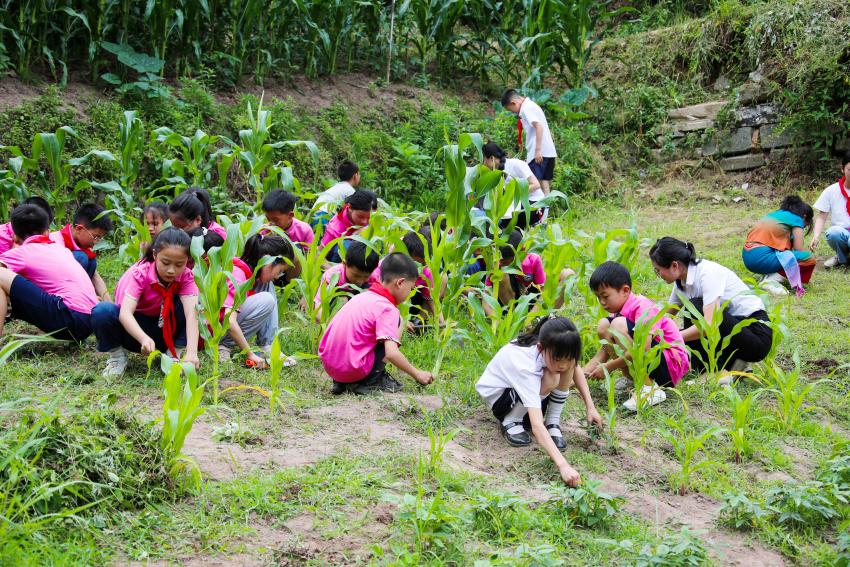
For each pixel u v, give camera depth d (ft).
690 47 40.73
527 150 33.78
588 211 36.32
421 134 36.73
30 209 18.10
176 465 11.82
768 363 18.02
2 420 12.51
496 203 19.39
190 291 16.60
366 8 39.17
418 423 15.23
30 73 29.68
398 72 40.57
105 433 11.76
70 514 10.07
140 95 30.19
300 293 22.93
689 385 18.10
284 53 36.27
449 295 18.99
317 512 11.62
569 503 12.32
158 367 17.07
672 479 13.85
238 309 17.47
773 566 11.76
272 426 14.51
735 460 15.10
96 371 16.67
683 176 38.32
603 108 41.04
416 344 19.52
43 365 16.63
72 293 17.22
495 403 14.89
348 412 15.48
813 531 12.70
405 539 11.16
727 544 12.19
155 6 30.83
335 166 33.63
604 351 17.56
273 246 18.60
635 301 17.02
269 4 34.37
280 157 31.96
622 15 48.42
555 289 19.17
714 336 17.51
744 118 37.40
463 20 42.19
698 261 18.37
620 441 15.43
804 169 36.09
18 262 17.21
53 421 11.48
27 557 9.52
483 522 11.80
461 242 18.80
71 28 30.66
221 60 34.60
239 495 11.73
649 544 11.43
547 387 14.52
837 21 35.40
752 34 37.22
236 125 31.45
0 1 29.32
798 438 16.15
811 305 24.35
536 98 38.88
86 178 27.45
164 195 28.40
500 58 43.19
